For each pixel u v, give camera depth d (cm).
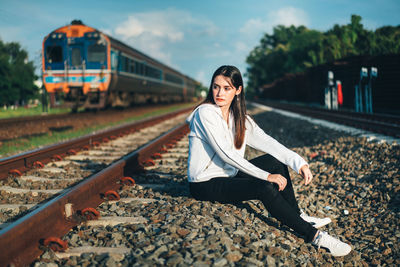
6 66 4159
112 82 1644
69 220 254
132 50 2052
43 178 423
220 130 261
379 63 1756
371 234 290
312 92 2903
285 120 1427
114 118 1480
